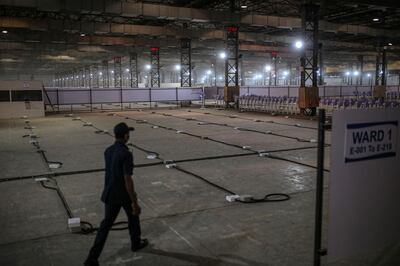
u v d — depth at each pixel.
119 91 31.48
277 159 11.04
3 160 11.23
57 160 11.15
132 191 4.41
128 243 5.25
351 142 3.32
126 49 48.25
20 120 23.48
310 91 23.31
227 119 23.00
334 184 3.31
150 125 20.11
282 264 4.59
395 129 3.54
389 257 4.74
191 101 37.22
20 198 7.51
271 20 28.52
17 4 21.05
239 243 5.22
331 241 3.39
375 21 32.38
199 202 7.11
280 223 5.98
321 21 29.98
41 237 5.55
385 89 37.31
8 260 4.80
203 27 37.50
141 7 24.19
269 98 27.22
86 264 4.46
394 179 3.61
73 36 37.53
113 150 4.55
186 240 5.34
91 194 7.73
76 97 30.00
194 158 11.19
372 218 3.54
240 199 7.11
